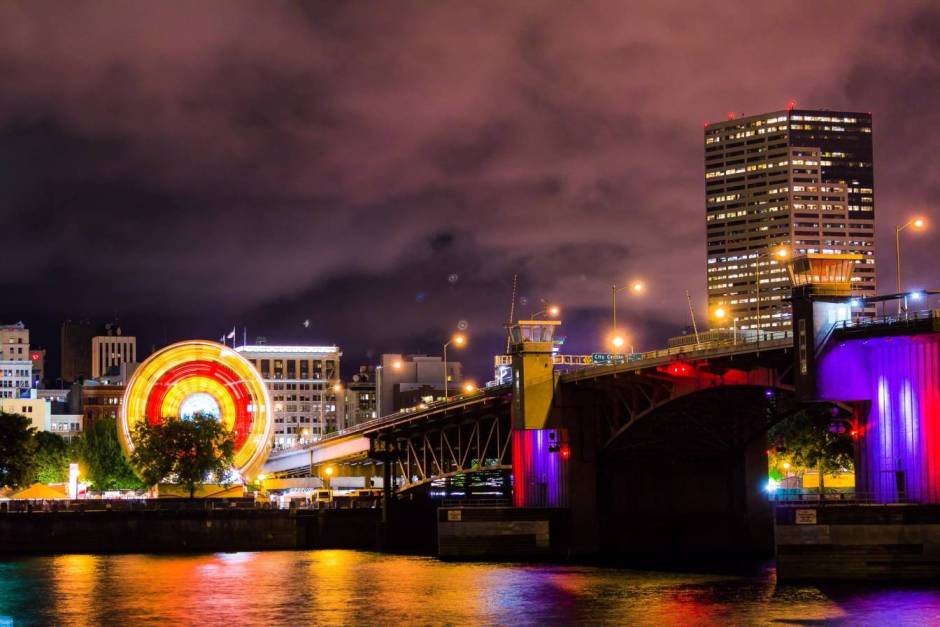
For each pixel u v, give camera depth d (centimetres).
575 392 13775
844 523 9700
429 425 16525
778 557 9794
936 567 9569
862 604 8725
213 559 14700
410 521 16862
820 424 16625
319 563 13825
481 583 11125
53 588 11244
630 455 13888
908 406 9750
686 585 10562
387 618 9119
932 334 9556
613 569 12156
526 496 13838
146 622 9100
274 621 9075
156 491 19625
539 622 8750
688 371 11731
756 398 12338
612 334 14112
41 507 17225
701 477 14150
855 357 10038
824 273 10144
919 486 9688
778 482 17988
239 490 19800
